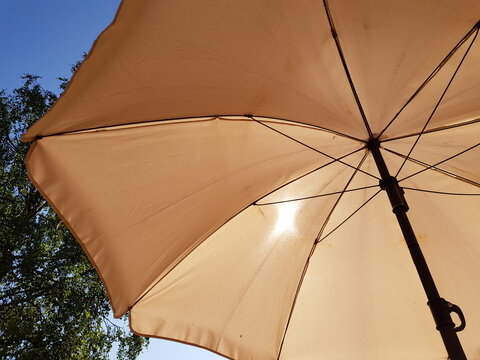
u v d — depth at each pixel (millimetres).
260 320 2770
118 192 2227
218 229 2625
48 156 2025
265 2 1799
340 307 2916
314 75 2145
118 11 1636
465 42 2016
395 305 2924
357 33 1977
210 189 2453
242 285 2744
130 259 2334
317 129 2471
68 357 8883
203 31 1853
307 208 2758
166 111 2104
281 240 2775
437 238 2834
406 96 2279
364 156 2639
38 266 9945
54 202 2066
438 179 2695
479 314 2781
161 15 1739
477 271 2803
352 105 2324
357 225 2840
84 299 9656
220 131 2322
